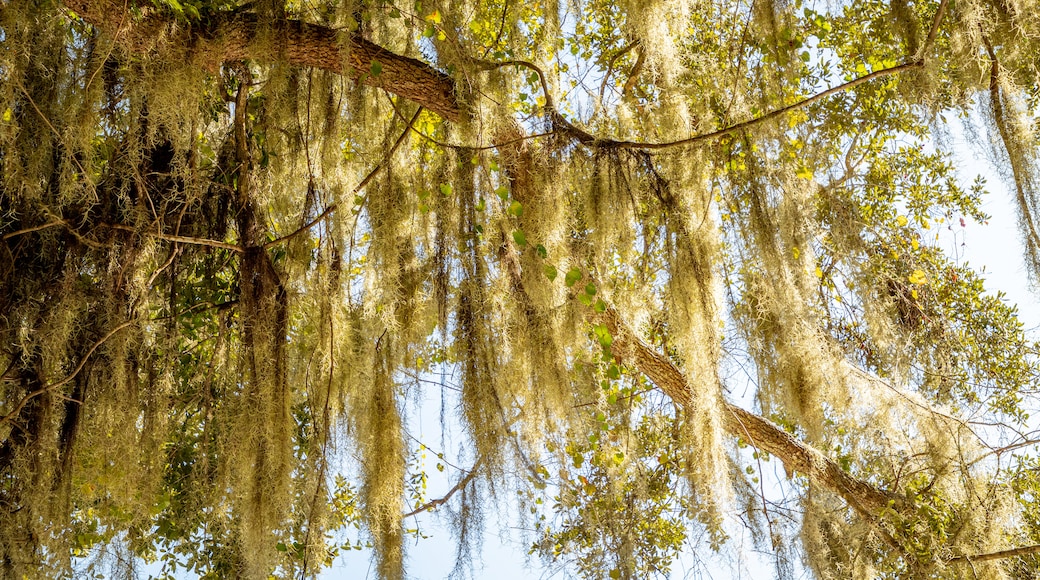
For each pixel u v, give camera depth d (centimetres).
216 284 372
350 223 341
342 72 311
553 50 363
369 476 317
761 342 339
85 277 301
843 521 371
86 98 269
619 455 386
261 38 306
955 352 453
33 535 277
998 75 303
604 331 325
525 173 331
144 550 369
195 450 362
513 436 324
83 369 292
